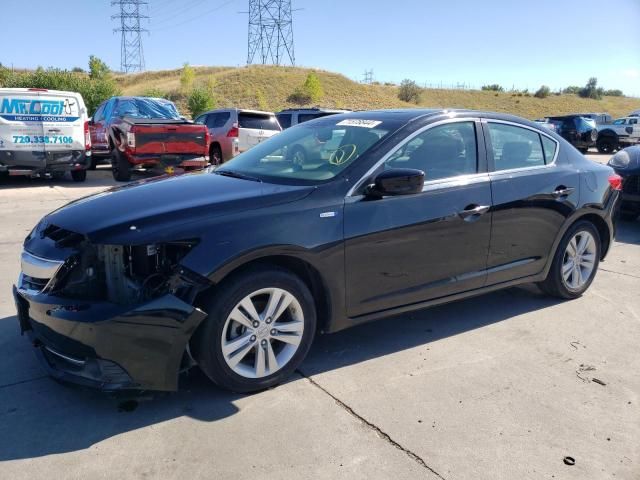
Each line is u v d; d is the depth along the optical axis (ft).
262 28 224.33
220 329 10.18
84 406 10.39
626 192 27.32
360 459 8.95
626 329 14.58
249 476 8.48
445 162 13.23
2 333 13.46
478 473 8.68
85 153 40.32
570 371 12.17
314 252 10.99
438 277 13.11
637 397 11.10
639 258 22.06
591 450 9.34
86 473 8.50
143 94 120.57
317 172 12.12
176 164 40.09
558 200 15.19
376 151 12.18
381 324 14.64
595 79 273.75
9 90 37.01
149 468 8.64
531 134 15.30
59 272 9.98
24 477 8.39
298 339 11.25
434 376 11.80
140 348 9.56
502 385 11.47
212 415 10.14
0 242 22.48
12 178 44.78
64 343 9.76
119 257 9.72
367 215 11.67
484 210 13.48
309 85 169.89
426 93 249.96
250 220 10.41
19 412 10.14
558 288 16.22
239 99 164.45
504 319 15.14
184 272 9.72
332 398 10.80
